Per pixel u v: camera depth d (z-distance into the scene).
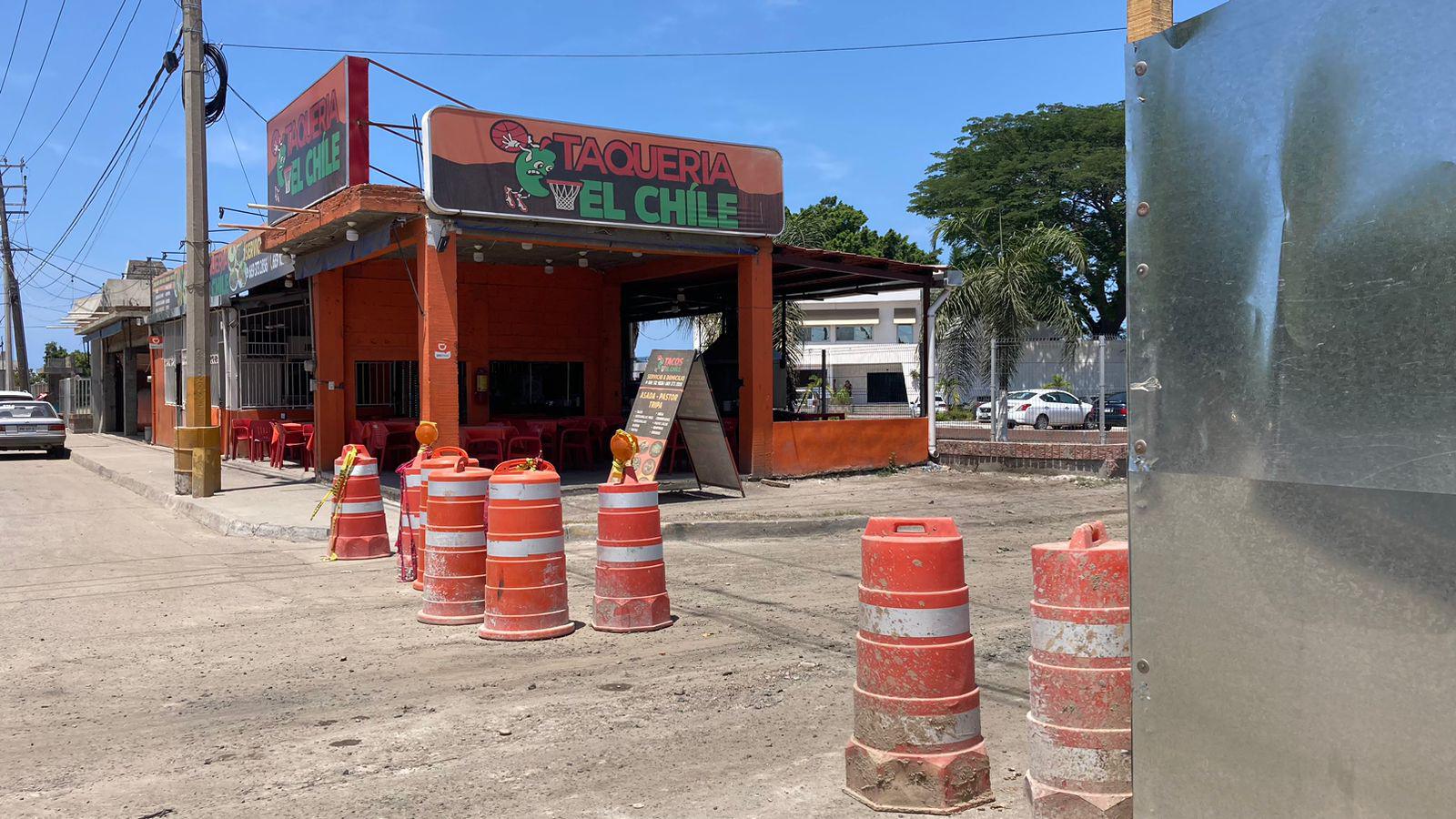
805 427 17.69
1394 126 2.38
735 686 6.04
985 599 8.37
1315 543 2.54
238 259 21.84
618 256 18.86
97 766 4.89
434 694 5.96
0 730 5.43
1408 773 2.36
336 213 14.94
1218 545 2.77
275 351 22.64
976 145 49.19
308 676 6.38
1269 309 2.63
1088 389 22.27
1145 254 2.94
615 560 7.43
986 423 29.62
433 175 14.26
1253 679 2.68
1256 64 2.65
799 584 9.15
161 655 6.92
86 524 13.73
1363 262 2.44
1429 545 2.32
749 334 17.19
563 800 4.43
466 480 7.82
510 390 21.03
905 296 56.97
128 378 36.09
